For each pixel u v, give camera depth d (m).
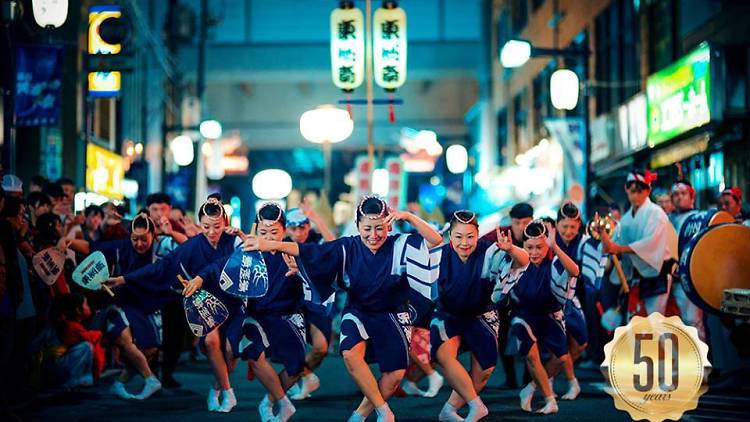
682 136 19.86
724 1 18.59
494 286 10.02
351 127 21.50
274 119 51.94
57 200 15.30
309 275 9.45
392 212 9.37
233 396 11.61
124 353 12.33
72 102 27.22
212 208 11.63
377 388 9.34
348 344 9.33
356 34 21.61
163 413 11.36
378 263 9.34
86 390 13.43
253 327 10.49
